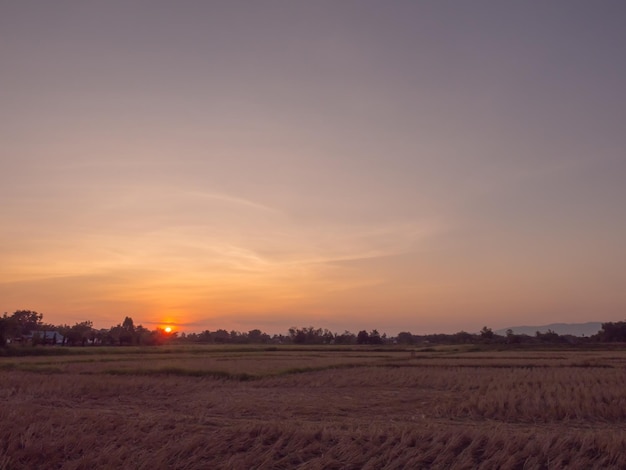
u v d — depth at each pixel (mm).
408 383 36750
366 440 14969
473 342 152250
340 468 13172
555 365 51938
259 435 15430
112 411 22500
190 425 17094
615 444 13852
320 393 31562
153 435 15469
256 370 44438
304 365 51000
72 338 122250
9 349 76188
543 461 13258
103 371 43094
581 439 14633
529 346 114875
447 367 50625
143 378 38250
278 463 13414
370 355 77312
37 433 15891
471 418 22062
